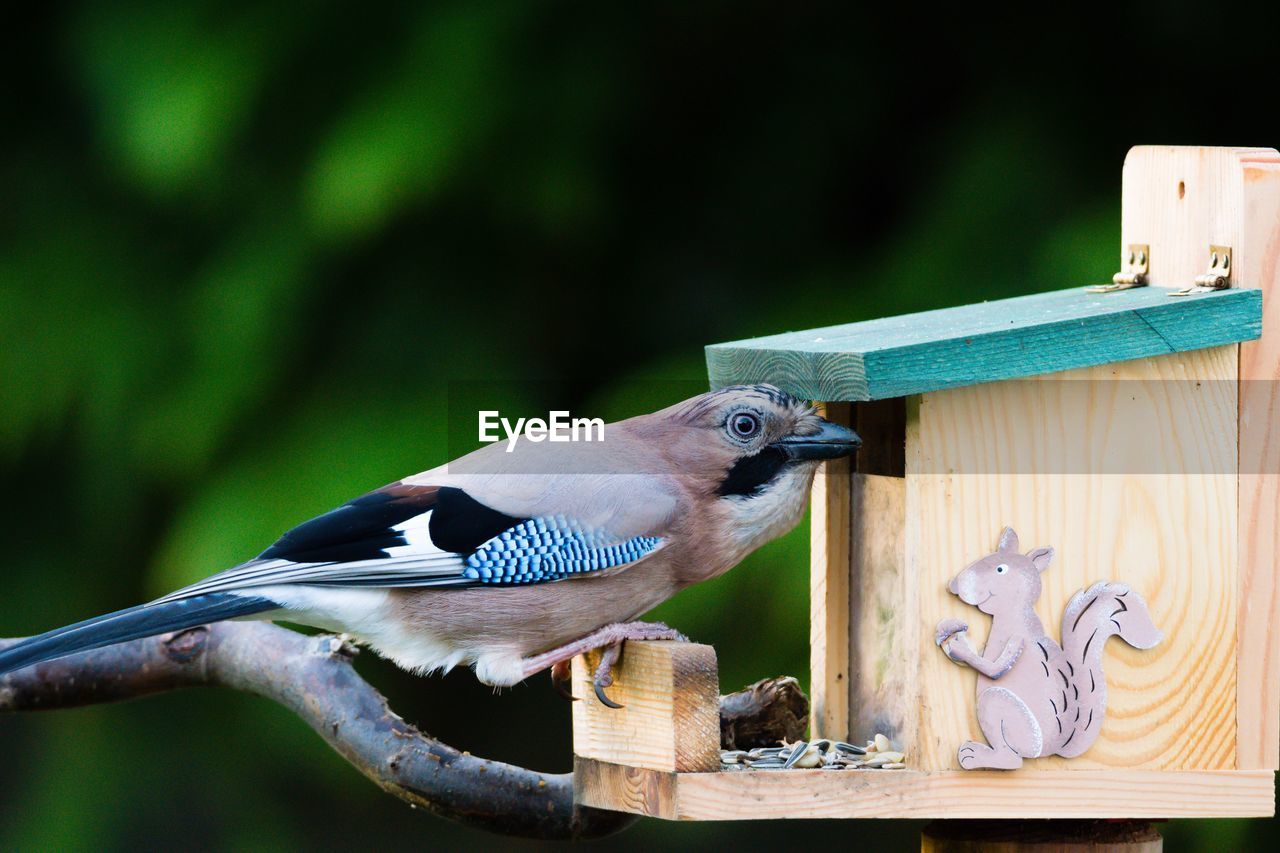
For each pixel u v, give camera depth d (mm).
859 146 11852
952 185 11445
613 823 8258
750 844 12266
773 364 7438
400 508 7340
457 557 7238
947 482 6805
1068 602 6887
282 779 12414
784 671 10273
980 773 6793
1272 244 7152
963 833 7277
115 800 12414
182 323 11297
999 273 11016
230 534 10602
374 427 10969
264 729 12312
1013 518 6859
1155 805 6949
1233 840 10773
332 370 11055
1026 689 6809
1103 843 7172
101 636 6891
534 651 7391
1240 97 11633
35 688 8234
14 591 11758
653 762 6707
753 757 7086
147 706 12414
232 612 7105
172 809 12406
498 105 11070
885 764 6938
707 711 6574
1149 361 6996
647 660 6762
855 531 7609
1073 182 11297
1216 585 7031
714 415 7477
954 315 7773
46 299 11562
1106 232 10805
